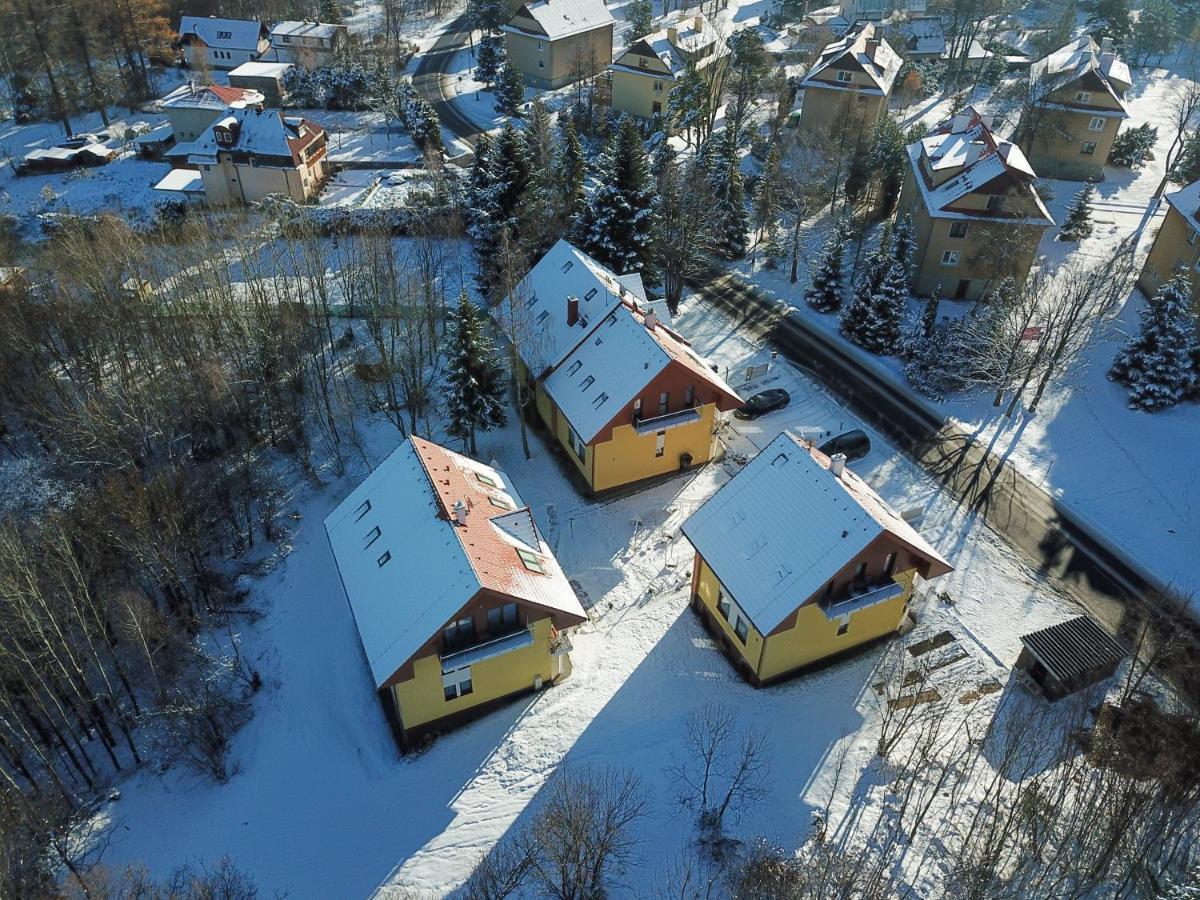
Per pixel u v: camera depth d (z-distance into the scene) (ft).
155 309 169.68
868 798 107.45
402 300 182.19
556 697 122.52
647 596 138.31
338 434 173.17
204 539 149.28
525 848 102.73
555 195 210.59
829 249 208.23
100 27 338.13
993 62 348.59
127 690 122.31
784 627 112.68
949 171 208.64
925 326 185.06
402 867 103.76
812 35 372.99
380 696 124.98
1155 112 318.04
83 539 135.33
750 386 184.34
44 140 317.83
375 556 119.96
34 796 113.19
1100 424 169.99
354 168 282.97
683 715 118.73
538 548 124.98
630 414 149.89
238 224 209.05
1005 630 130.00
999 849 89.71
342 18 416.87
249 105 276.41
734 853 100.94
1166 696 118.01
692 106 272.51
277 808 111.86
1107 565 140.97
